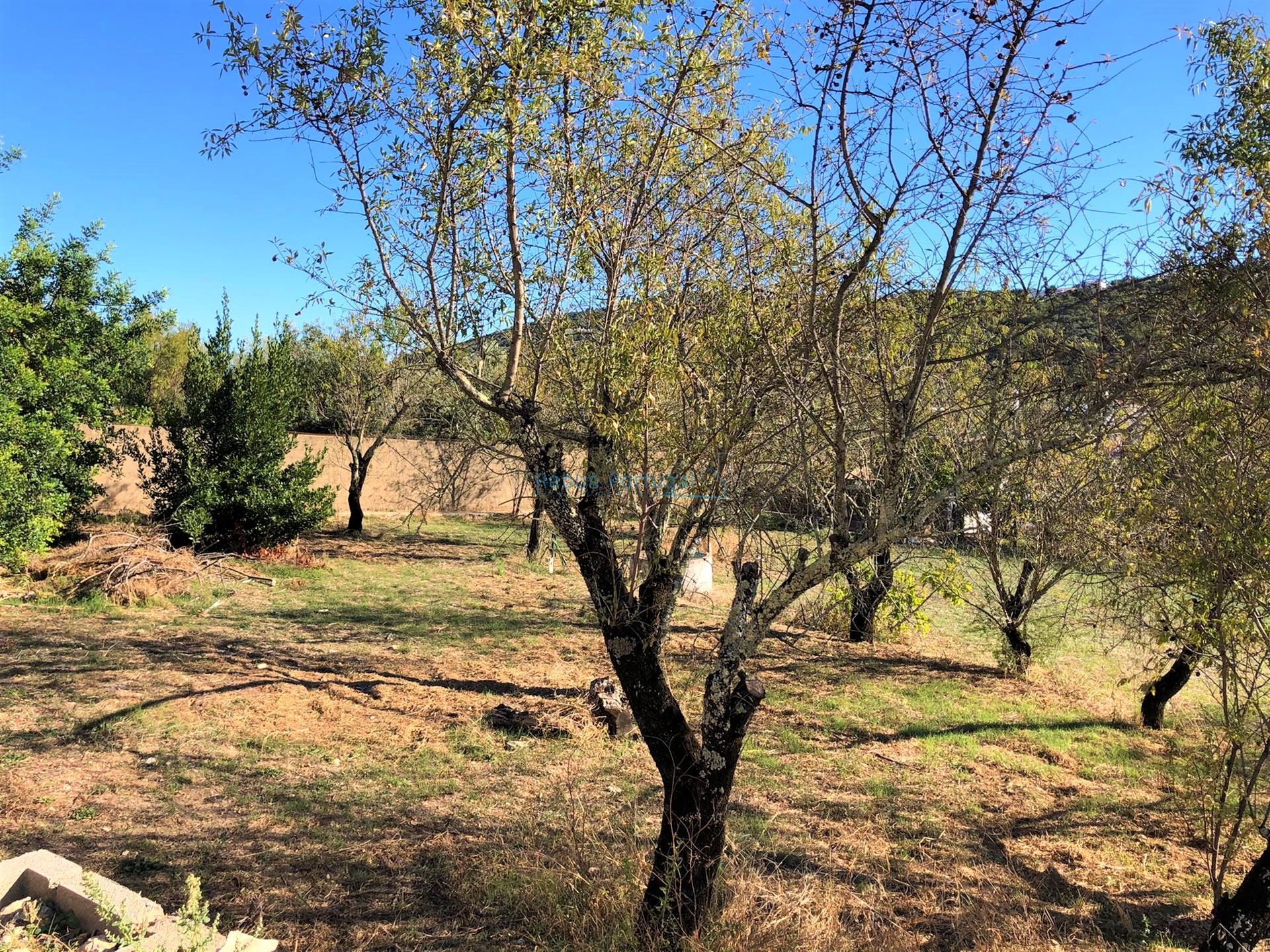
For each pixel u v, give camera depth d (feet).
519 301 12.70
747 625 11.98
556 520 12.98
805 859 15.64
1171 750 17.02
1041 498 25.18
